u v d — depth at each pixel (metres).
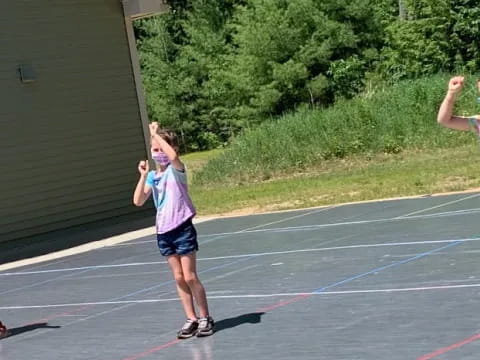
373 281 7.27
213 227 13.80
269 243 10.77
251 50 38.34
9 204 15.49
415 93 23.17
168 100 45.22
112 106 17.45
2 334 7.48
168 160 6.14
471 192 12.86
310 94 36.84
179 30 48.91
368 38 37.41
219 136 44.28
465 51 30.30
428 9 30.58
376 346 5.25
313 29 37.66
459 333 5.23
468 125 5.18
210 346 5.94
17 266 12.89
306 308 6.66
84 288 9.62
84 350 6.50
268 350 5.59
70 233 16.41
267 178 22.50
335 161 22.19
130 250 12.62
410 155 21.14
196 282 6.22
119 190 17.47
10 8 15.90
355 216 12.13
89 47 17.12
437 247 8.39
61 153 16.45
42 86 16.25
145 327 6.97
